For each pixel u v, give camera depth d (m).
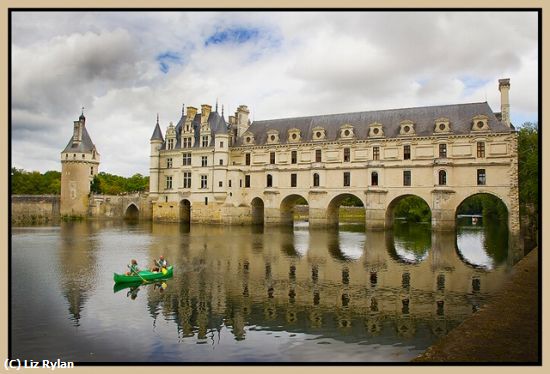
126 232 67.19
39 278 30.92
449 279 30.86
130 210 105.19
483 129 63.00
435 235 61.09
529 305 21.53
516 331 17.75
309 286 28.64
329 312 22.89
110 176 153.88
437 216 63.38
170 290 27.45
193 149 87.25
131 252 43.78
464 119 66.00
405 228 77.88
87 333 19.80
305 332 19.86
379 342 18.53
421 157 66.81
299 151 77.50
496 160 61.56
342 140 73.19
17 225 82.94
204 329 20.34
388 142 69.44
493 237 60.41
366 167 70.56
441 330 20.00
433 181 65.25
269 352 17.52
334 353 17.34
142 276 29.97
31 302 24.66
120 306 23.94
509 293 24.23
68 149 101.19
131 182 153.38
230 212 81.75
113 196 103.38
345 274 32.56
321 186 73.88
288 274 32.50
